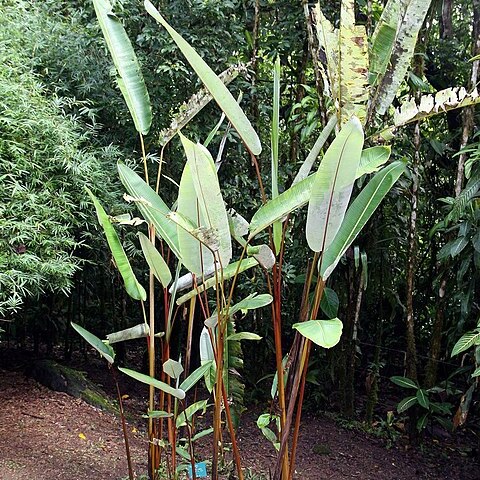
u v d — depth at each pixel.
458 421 3.03
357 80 1.57
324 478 3.02
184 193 1.81
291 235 3.74
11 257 2.45
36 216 2.60
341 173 1.52
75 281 4.13
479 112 3.41
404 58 1.66
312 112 3.44
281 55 4.12
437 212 4.00
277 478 1.86
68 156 2.75
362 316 4.34
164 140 2.28
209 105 3.70
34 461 2.68
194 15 3.49
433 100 1.65
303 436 3.55
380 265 3.87
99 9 2.20
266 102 4.04
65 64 3.41
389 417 3.70
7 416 3.19
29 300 4.06
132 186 2.04
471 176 2.93
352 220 1.75
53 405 3.44
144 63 3.49
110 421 3.42
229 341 2.39
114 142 3.63
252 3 4.00
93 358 4.84
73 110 3.46
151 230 2.26
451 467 3.30
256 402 3.99
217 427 2.00
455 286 3.40
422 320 4.37
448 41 4.05
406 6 1.61
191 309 2.32
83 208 2.96
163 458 2.84
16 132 2.62
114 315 4.48
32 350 4.77
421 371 4.10
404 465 3.28
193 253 1.87
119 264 2.14
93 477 2.62
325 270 1.75
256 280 3.69
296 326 1.57
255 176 3.99
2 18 3.14
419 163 3.55
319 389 3.95
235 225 1.87
